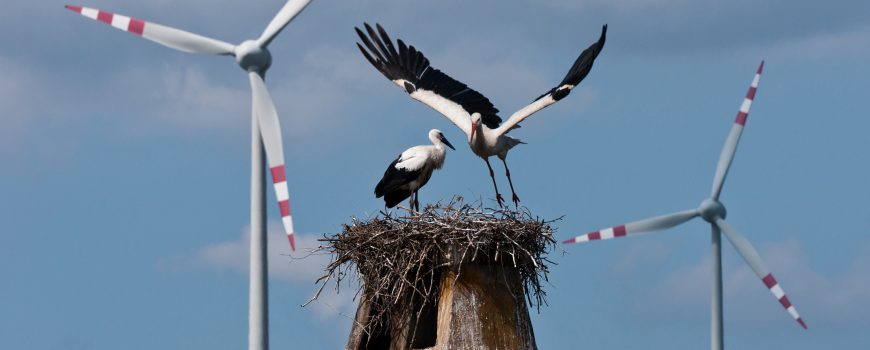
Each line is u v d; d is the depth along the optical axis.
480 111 22.05
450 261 19.31
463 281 19.59
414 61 22.78
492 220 19.36
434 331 20.75
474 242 19.23
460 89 22.30
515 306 19.83
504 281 19.78
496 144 20.89
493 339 19.56
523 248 19.27
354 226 19.56
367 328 20.66
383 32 23.09
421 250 19.20
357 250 19.41
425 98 21.94
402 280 19.16
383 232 19.22
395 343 20.25
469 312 19.56
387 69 22.83
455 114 21.44
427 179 21.67
